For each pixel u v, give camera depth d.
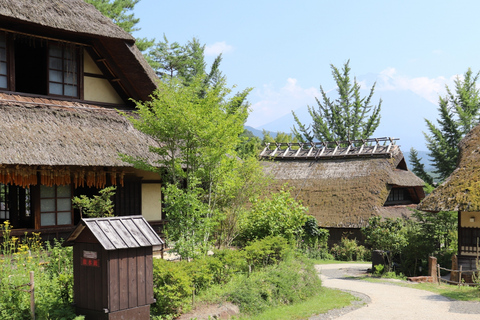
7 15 13.30
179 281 9.43
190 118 11.77
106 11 31.14
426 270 20.73
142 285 8.67
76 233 8.47
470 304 12.32
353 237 28.31
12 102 13.78
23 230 13.36
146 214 16.72
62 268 10.52
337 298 12.91
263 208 15.08
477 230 19.47
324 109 52.44
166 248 15.87
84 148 13.81
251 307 10.43
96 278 8.31
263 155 34.66
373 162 30.92
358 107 51.25
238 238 15.03
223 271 11.59
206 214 13.27
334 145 51.00
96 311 8.32
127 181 16.22
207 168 12.77
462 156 20.91
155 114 13.09
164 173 13.73
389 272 18.84
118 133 15.27
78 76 15.83
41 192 14.03
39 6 14.46
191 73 37.94
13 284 9.17
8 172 12.60
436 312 11.29
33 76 16.33
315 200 30.36
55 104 14.88
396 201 32.44
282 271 12.43
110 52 16.06
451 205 18.42
